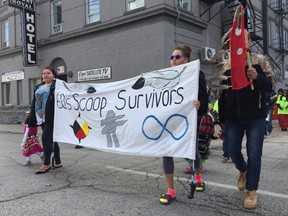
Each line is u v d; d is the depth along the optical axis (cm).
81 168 626
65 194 463
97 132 524
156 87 444
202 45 1550
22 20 1752
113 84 506
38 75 1864
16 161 711
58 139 585
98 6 1551
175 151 411
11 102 2066
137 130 459
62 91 582
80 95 552
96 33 1557
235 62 376
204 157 486
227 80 407
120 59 1470
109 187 494
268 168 607
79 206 414
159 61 1336
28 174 583
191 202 420
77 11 1631
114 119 493
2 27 2102
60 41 1725
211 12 1620
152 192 466
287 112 1268
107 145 505
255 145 386
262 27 1942
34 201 436
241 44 371
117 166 640
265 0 1922
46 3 1786
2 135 1377
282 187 481
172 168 424
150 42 1361
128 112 476
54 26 1773
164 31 1324
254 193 397
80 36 1627
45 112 590
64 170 610
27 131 668
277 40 2322
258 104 384
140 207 406
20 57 1966
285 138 1035
